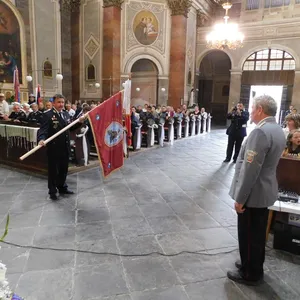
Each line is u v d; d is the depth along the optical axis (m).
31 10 12.40
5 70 11.75
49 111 3.93
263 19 15.92
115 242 2.86
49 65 13.34
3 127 5.53
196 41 16.31
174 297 2.10
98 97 13.89
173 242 2.90
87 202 3.90
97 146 4.20
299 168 2.98
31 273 2.33
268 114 2.10
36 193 4.18
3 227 3.10
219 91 20.00
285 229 2.72
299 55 14.14
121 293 2.13
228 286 2.24
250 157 2.00
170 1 13.85
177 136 10.38
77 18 14.02
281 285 2.26
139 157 7.15
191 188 4.70
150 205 3.88
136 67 15.38
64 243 2.81
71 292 2.12
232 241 2.95
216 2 17.81
